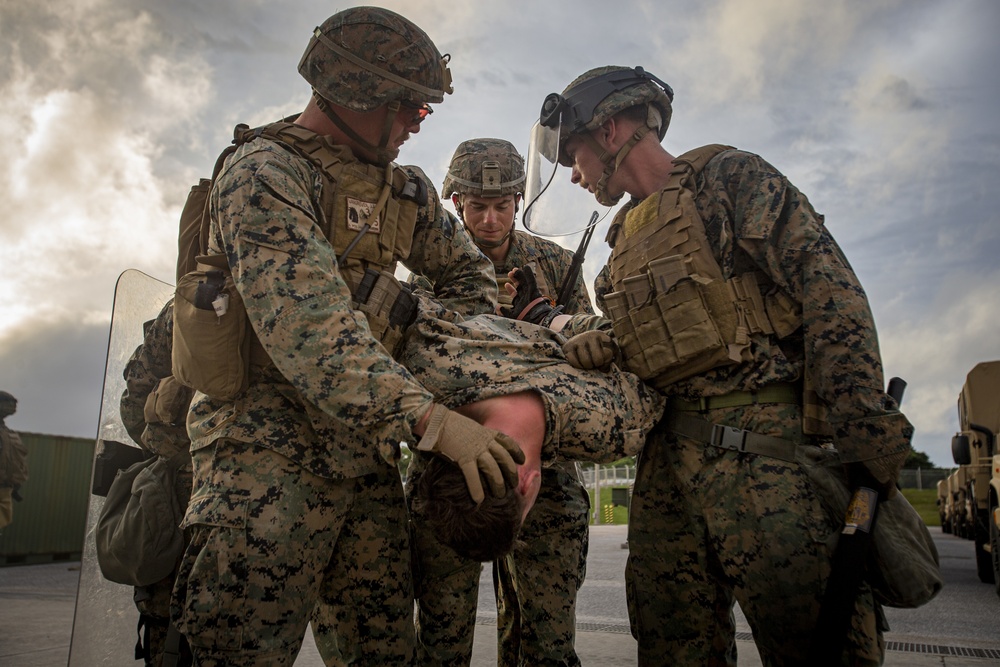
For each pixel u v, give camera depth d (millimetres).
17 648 4070
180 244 2174
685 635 2426
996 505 6430
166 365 2814
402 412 1747
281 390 1961
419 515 2469
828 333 2004
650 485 2441
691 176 2297
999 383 8055
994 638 4371
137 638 2641
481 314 2475
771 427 2105
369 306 2070
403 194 2225
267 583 1831
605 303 2381
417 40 2092
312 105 2170
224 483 1884
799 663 2012
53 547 13281
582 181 2508
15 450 7945
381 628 2129
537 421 1926
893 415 1927
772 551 2020
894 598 1958
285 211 1871
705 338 2100
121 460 2672
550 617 2721
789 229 2107
